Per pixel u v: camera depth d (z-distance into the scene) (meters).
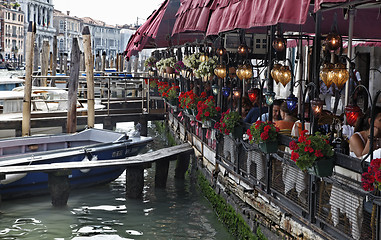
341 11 7.66
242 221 7.29
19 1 111.06
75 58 13.33
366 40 9.38
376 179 3.90
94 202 9.90
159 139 18.47
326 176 4.81
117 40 127.00
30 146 11.22
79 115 16.48
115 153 11.17
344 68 4.70
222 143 9.12
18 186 9.74
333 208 4.85
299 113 7.07
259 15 5.21
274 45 6.48
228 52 9.24
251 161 7.28
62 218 8.95
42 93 16.67
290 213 5.80
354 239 4.54
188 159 11.52
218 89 9.50
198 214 9.07
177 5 11.80
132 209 9.48
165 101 18.22
